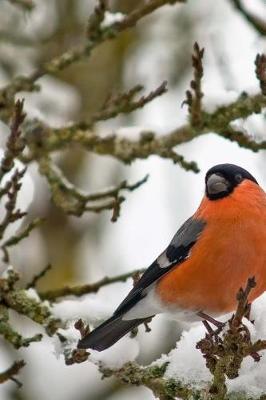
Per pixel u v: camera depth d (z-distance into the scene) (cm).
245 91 1013
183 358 870
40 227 1553
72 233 1564
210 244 945
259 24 1138
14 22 1527
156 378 860
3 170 932
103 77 1625
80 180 1592
